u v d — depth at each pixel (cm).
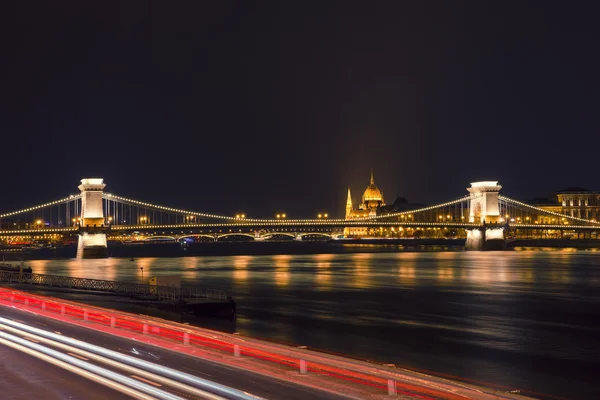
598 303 9050
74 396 3006
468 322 7231
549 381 4559
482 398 2734
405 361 5178
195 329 4269
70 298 7819
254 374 3381
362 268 17000
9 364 3638
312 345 5803
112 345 4144
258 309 8269
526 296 9956
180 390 3072
